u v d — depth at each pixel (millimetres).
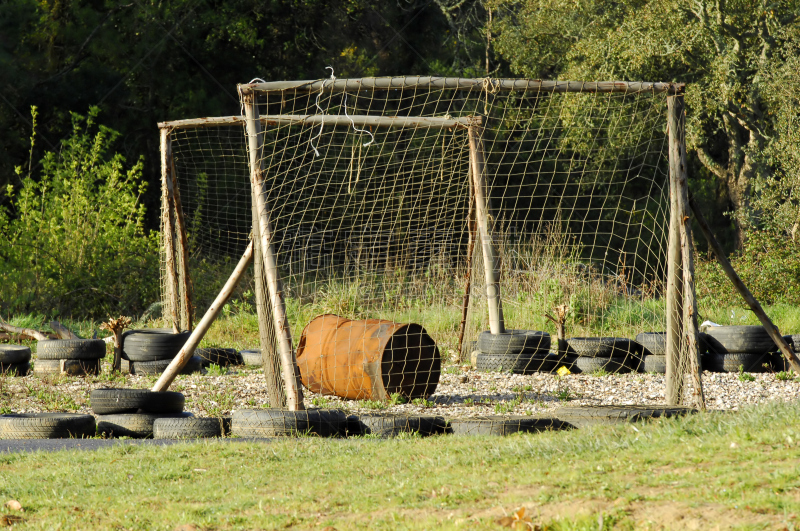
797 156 90000
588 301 67812
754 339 47438
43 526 18391
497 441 25781
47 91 109812
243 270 36062
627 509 16031
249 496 20484
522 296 69250
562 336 51562
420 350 40312
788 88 96625
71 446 28406
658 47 106875
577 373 49219
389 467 22875
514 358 48906
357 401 39656
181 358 35312
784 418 22891
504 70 153375
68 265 79125
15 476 23656
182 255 54250
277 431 30031
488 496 18312
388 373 39031
